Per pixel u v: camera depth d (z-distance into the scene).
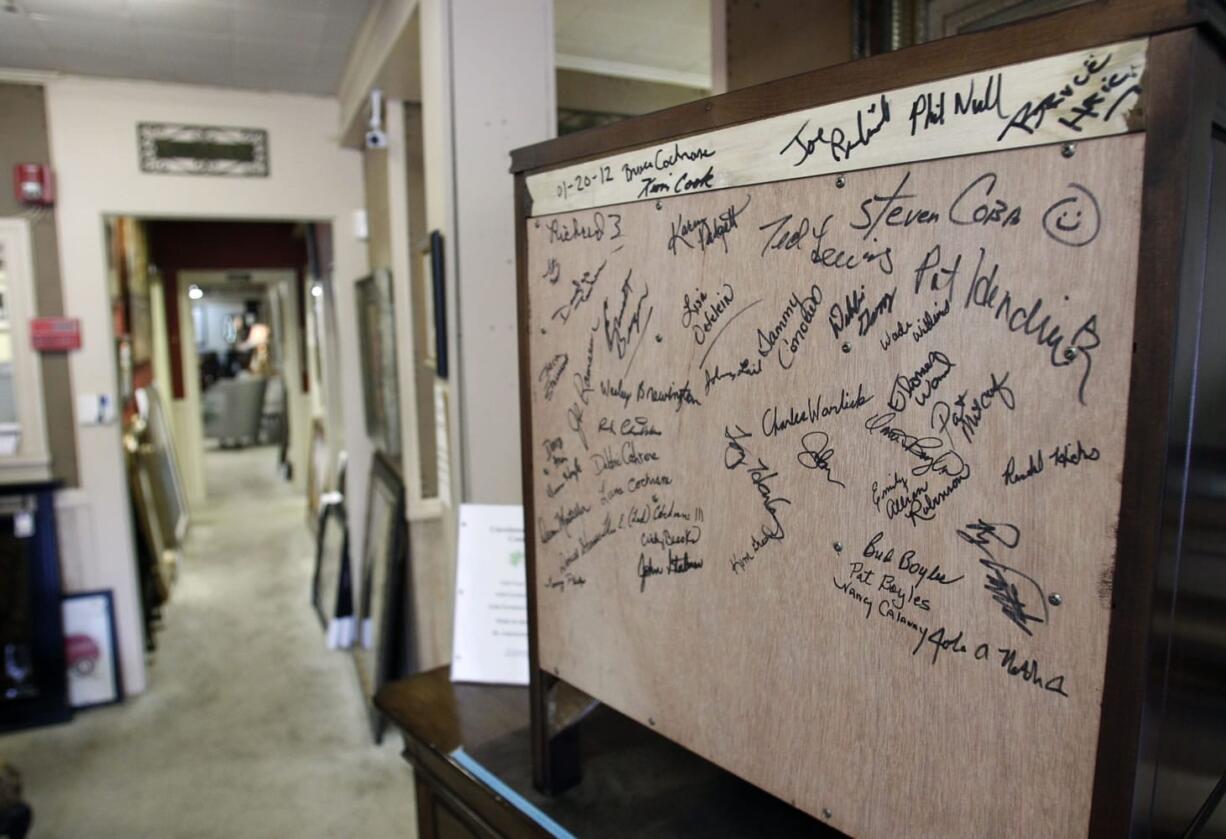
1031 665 0.56
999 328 0.55
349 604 4.08
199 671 3.82
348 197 3.74
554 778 1.02
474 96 1.77
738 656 0.78
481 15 1.76
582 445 0.93
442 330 1.91
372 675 3.44
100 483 3.43
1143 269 0.48
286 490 7.98
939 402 0.59
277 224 6.83
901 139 0.59
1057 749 0.56
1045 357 0.53
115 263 4.22
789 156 0.67
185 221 6.48
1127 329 0.49
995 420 0.56
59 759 3.04
